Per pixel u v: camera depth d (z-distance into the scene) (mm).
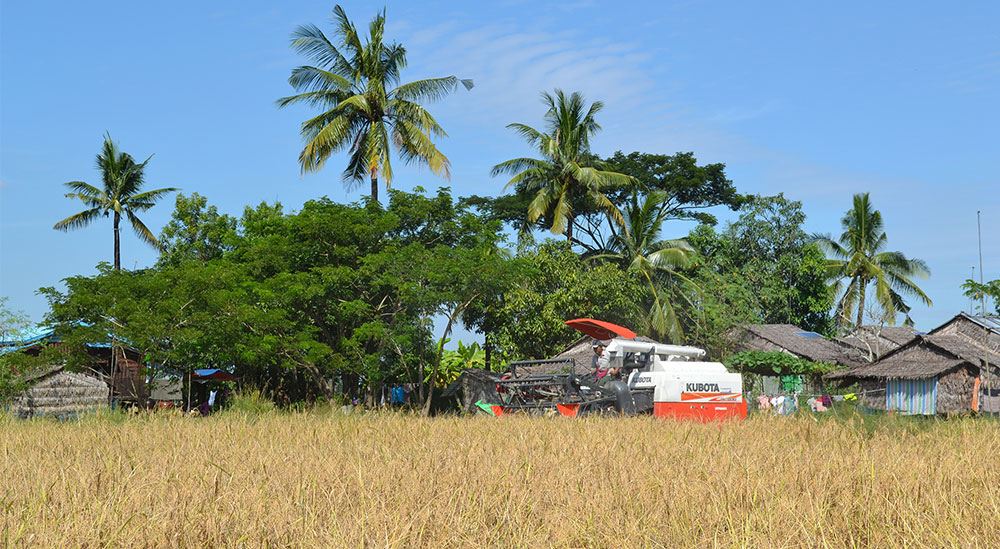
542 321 37156
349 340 30438
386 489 5195
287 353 29891
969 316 35562
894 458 7172
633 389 16438
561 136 46656
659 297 43531
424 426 10938
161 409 14703
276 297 29656
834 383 35750
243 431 9961
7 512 4645
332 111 38344
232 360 31938
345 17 38719
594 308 38281
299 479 5395
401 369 37250
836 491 5324
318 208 33781
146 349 25922
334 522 4324
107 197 55875
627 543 4105
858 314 56500
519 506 4738
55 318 26047
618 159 56812
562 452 7648
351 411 15305
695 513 4742
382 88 38500
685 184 54188
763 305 52781
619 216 46312
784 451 8164
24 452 8008
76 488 5352
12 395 24484
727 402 16781
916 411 31172
